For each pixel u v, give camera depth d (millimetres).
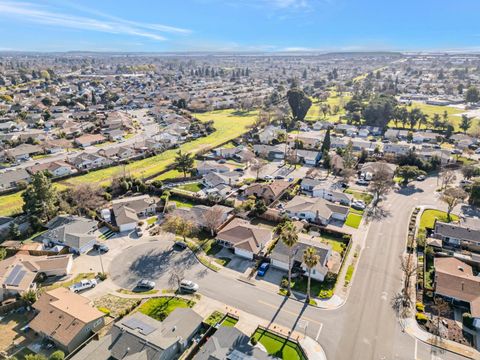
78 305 53406
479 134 152000
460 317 53125
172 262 67938
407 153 122375
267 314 54000
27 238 77625
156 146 146125
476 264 65688
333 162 120688
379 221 83250
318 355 46344
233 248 71688
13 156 130375
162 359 43875
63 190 98750
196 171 117500
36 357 41781
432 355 46406
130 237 77750
